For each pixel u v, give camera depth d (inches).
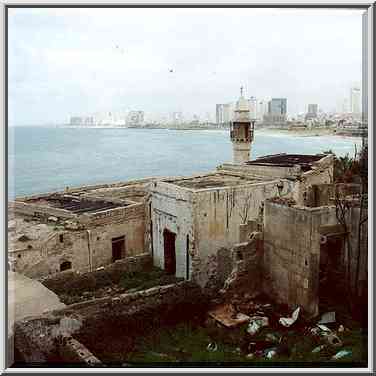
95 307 586.9
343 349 543.8
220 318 644.1
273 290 692.7
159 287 660.7
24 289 653.3
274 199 694.5
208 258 763.4
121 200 1039.0
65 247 829.8
